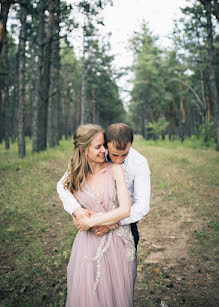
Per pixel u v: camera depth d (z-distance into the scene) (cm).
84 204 192
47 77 1550
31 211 523
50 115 2058
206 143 2070
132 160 203
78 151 192
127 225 199
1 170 891
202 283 299
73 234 418
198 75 2800
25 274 313
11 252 367
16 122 3156
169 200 610
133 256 193
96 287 176
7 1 704
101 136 183
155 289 292
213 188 691
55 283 299
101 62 3150
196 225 461
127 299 182
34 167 944
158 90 3528
